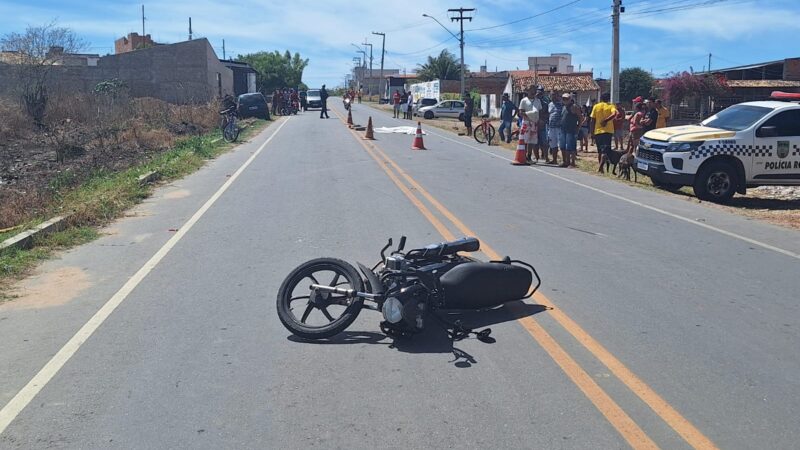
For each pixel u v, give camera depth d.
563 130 18.73
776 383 5.02
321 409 4.60
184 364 5.34
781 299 7.04
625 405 4.64
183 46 50.09
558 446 4.11
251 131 31.95
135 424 4.41
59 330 6.08
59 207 11.61
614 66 26.00
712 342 5.81
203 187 14.42
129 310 6.60
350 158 19.91
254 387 4.94
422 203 12.38
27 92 29.02
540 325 6.20
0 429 4.35
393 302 5.64
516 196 13.48
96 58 54.75
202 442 4.18
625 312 6.56
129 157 21.00
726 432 4.29
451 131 33.88
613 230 10.42
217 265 8.18
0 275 7.69
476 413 4.53
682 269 8.17
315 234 9.77
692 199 14.02
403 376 5.12
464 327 6.16
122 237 9.77
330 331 5.81
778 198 14.83
